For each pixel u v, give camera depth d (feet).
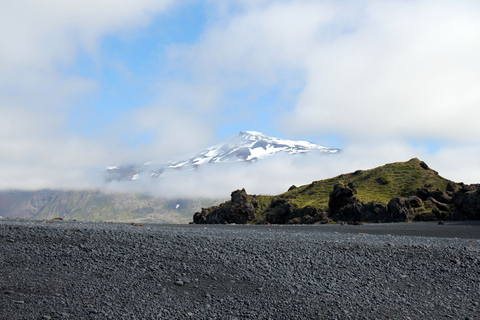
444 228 162.71
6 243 53.83
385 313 41.75
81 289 42.57
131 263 50.21
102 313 38.06
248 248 58.29
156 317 38.22
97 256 51.65
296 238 74.28
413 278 51.31
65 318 36.86
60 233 59.31
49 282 43.68
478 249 64.28
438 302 45.21
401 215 270.87
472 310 43.60
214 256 53.88
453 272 53.31
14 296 39.93
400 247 62.44
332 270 52.01
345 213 299.17
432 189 313.53
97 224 104.37
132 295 42.22
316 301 42.96
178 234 66.59
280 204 374.63
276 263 52.95
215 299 42.55
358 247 61.52
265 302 42.32
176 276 47.55
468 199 258.16
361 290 46.73
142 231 68.85
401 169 415.44
